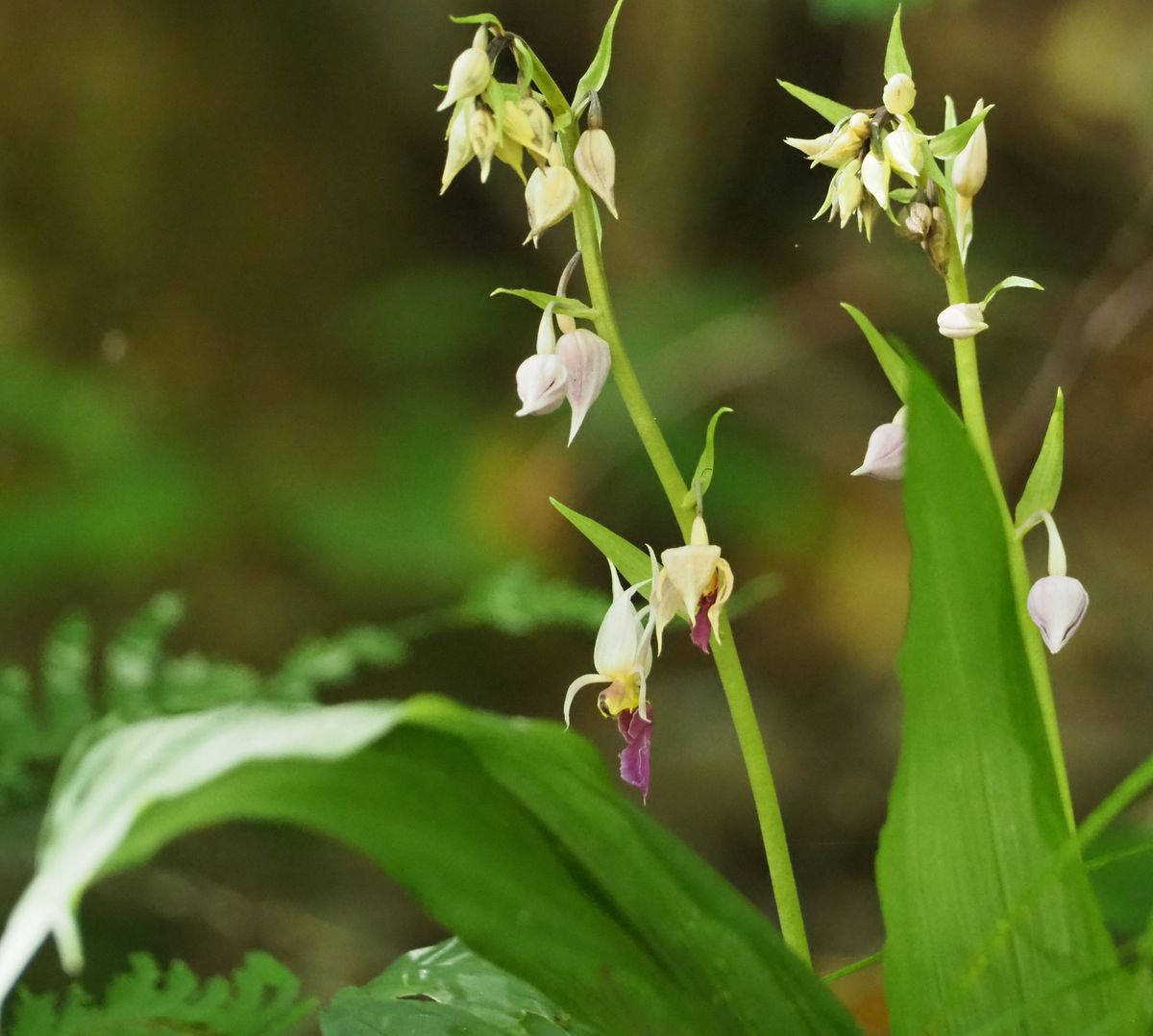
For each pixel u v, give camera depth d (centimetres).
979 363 257
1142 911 87
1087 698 223
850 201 84
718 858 201
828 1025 78
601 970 78
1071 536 248
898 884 79
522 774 77
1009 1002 79
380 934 166
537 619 102
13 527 187
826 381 249
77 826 74
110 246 245
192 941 139
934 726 79
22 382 201
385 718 74
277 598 211
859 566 236
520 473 219
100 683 167
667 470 83
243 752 74
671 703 228
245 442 225
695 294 240
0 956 73
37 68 245
